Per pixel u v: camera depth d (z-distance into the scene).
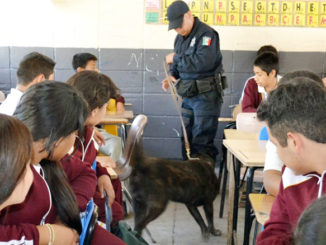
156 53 4.68
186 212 3.28
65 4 4.61
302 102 0.98
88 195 1.27
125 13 4.63
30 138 0.87
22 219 1.04
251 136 2.78
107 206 1.57
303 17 4.59
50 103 1.09
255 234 1.82
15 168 0.82
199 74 3.46
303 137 0.98
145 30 4.65
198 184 2.39
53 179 1.13
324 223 0.49
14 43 4.64
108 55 4.70
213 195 2.53
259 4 4.57
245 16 4.59
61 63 4.71
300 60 4.65
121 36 4.67
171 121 4.78
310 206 0.54
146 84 4.74
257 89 3.72
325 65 4.65
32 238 0.98
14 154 0.82
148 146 4.84
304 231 0.51
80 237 1.15
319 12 4.59
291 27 4.61
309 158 1.00
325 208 0.50
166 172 2.29
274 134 1.04
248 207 2.01
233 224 2.40
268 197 1.71
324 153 0.99
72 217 1.14
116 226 1.52
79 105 1.15
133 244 1.45
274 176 1.66
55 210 1.13
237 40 4.62
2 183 0.82
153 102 4.76
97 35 4.67
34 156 1.09
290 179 1.15
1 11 4.59
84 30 4.66
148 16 4.62
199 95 3.50
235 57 4.65
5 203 0.87
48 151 1.10
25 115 1.09
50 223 1.13
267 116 1.05
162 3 4.60
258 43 4.63
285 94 1.02
